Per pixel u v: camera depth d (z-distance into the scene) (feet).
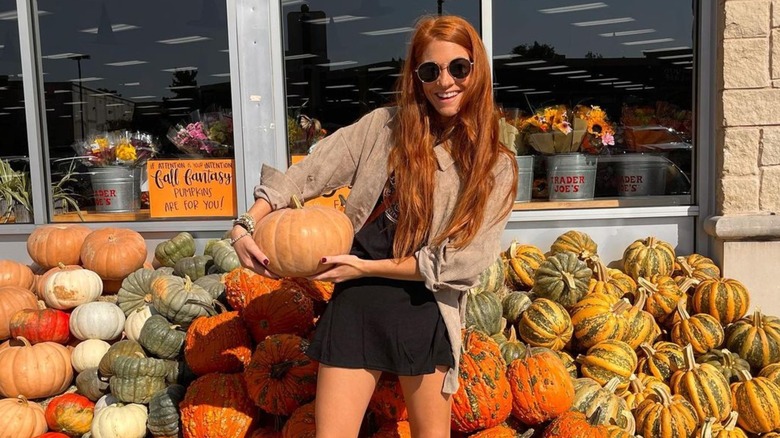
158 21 18.03
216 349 12.26
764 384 13.01
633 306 14.26
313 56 17.29
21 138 18.52
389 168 8.61
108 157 17.70
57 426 13.17
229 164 17.42
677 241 16.88
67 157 18.53
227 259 15.78
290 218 8.53
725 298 14.52
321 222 8.49
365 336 8.48
